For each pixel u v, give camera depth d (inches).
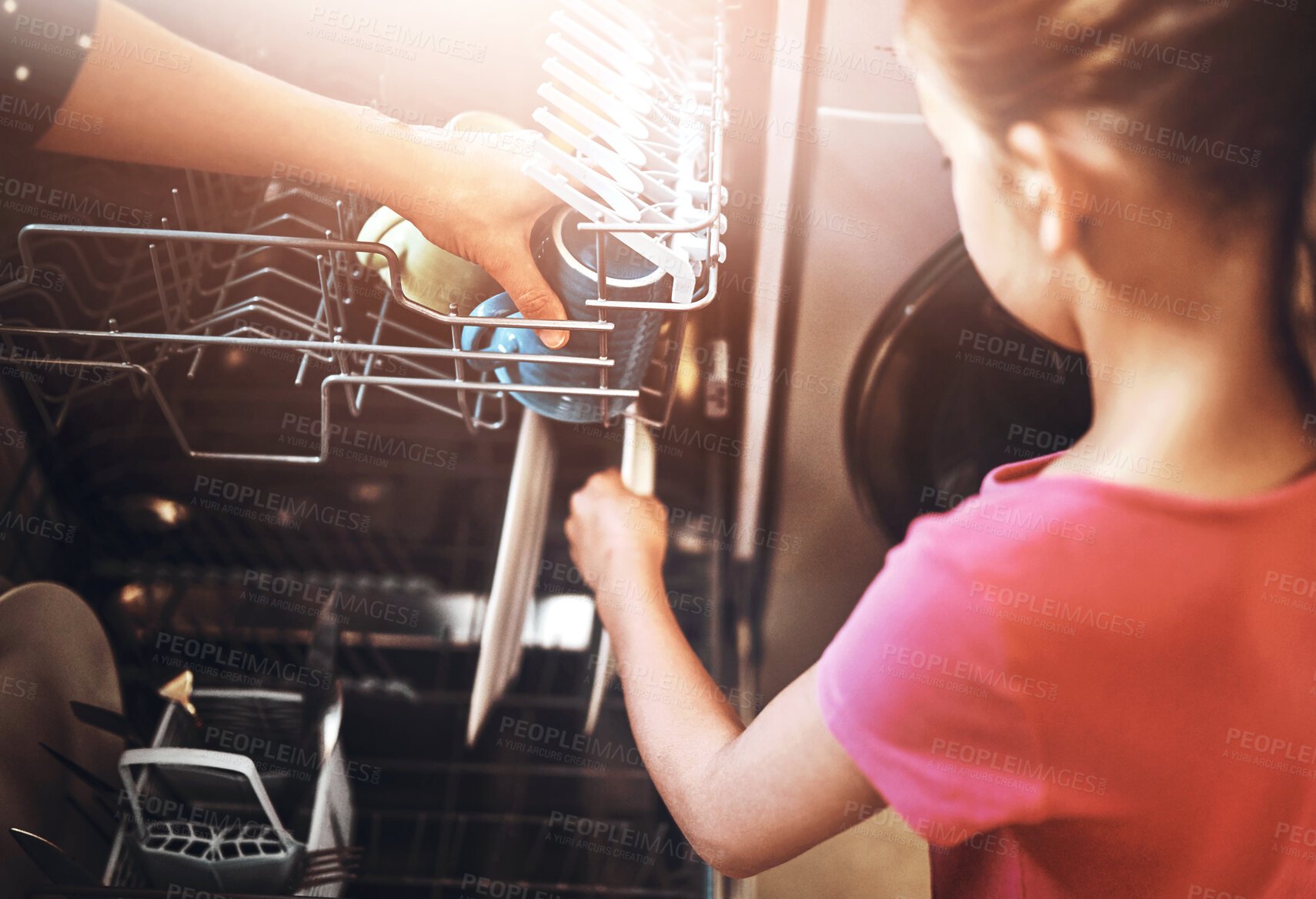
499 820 35.8
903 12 23.8
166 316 23.1
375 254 22.7
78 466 39.1
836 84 30.2
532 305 20.6
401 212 20.0
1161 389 23.2
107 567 39.8
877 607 23.0
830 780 22.4
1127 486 22.5
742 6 29.7
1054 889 26.5
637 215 19.0
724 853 23.9
